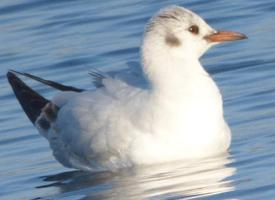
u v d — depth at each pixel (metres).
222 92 18.84
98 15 23.02
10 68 21.08
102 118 16.14
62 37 22.27
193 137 15.78
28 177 16.28
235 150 16.17
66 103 16.97
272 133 16.67
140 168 15.88
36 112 17.50
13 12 23.72
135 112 15.92
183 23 16.02
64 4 23.81
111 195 15.07
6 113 19.03
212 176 15.20
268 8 22.30
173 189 14.93
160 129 15.77
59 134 16.83
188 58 16.05
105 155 16.11
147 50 15.98
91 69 20.22
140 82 16.30
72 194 15.31
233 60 20.28
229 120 17.53
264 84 18.91
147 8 23.03
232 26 21.83
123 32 22.09
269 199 14.06
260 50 20.53
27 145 17.62
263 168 15.20
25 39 22.42
